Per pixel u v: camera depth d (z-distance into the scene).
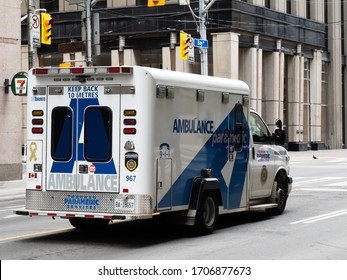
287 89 61.84
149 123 11.92
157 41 53.94
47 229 14.42
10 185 26.44
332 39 69.81
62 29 56.06
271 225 14.81
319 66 66.06
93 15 28.84
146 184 11.91
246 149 14.78
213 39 52.34
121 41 54.72
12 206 20.39
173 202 12.52
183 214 12.99
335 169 37.66
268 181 15.83
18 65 28.27
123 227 14.59
